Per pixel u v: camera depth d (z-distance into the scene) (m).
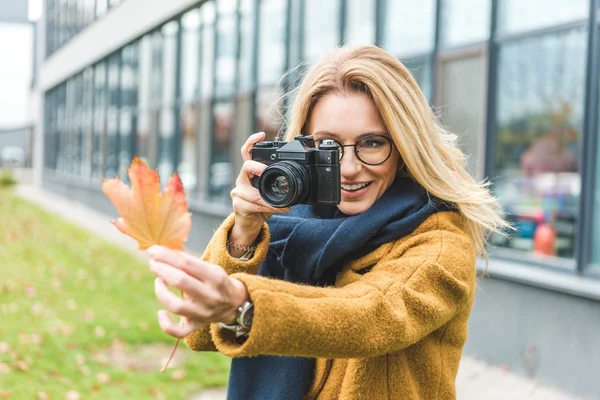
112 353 5.21
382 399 1.38
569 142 5.41
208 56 10.91
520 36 5.33
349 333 1.10
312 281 1.51
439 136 1.50
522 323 5.02
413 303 1.25
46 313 6.35
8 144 43.28
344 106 1.41
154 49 13.58
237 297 1.04
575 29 5.00
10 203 19.88
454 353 1.49
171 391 4.37
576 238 4.92
